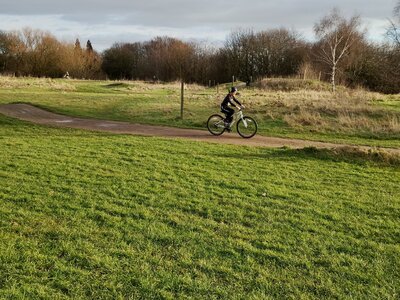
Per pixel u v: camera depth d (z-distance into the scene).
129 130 18.67
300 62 74.44
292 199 9.05
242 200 8.87
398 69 52.72
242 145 15.35
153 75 89.00
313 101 27.12
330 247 6.77
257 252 6.48
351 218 8.08
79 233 6.92
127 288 5.43
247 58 81.38
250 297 5.32
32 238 6.70
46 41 80.25
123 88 48.50
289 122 20.45
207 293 5.38
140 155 12.95
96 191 9.12
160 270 5.87
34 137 16.12
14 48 78.38
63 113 23.97
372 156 13.16
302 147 15.53
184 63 85.62
